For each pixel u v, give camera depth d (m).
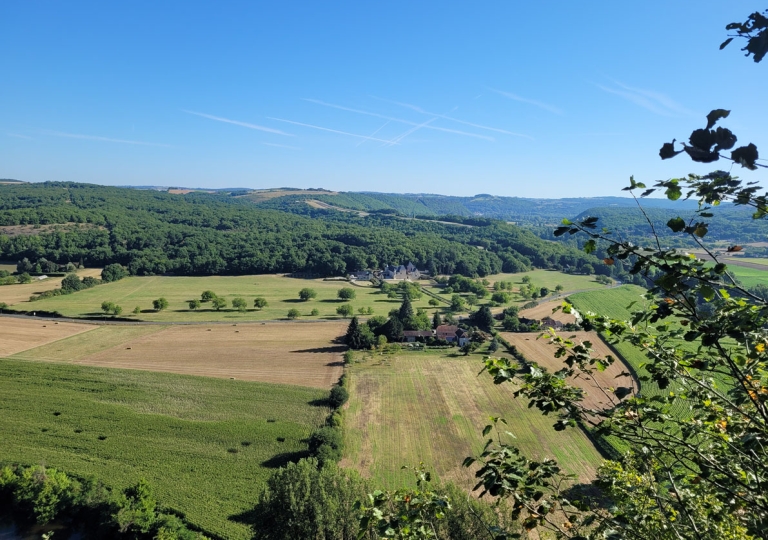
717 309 5.08
